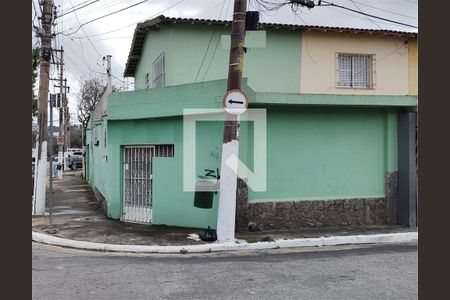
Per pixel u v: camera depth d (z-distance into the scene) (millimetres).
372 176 12711
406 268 8172
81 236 11039
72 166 49844
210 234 10656
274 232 11477
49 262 8680
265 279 7430
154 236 11039
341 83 16078
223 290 6809
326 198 12289
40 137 14680
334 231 11648
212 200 11305
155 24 14977
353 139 12570
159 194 12602
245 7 10477
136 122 13195
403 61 16641
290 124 12016
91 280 7320
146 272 7891
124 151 13570
